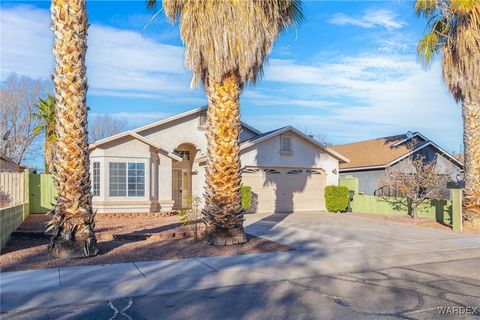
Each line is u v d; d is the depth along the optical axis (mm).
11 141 44625
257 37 11297
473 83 15734
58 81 9805
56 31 9805
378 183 26688
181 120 23281
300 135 23500
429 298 7316
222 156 12000
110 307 6785
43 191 21000
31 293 7438
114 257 10211
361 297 7383
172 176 23875
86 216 10078
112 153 19812
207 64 11680
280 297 7383
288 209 23312
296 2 12609
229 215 12078
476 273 9375
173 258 10352
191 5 11320
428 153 27188
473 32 15234
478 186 16500
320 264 10070
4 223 11141
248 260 10312
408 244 13055
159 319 6227
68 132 9812
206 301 7129
